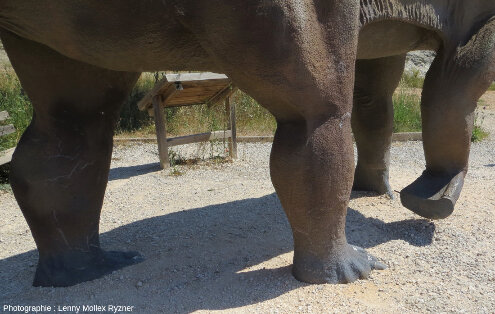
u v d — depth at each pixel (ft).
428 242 12.96
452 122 12.60
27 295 10.57
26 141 10.69
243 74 9.05
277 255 12.36
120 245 13.53
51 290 10.73
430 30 12.89
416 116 34.58
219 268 11.64
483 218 14.32
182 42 9.05
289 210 10.24
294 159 9.74
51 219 10.80
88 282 11.03
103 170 11.31
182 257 12.34
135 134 32.91
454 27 12.69
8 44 10.05
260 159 25.50
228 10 8.36
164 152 23.54
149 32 8.70
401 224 14.05
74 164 10.80
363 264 10.92
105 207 17.72
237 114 34.42
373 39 12.02
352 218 14.66
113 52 9.03
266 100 9.54
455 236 13.07
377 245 12.82
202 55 9.41
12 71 41.37
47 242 10.97
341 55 9.49
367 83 15.31
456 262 11.68
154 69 9.77
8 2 8.48
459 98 12.40
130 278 11.18
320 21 9.11
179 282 10.97
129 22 8.52
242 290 10.44
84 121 10.89
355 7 9.56
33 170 10.56
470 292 10.30
